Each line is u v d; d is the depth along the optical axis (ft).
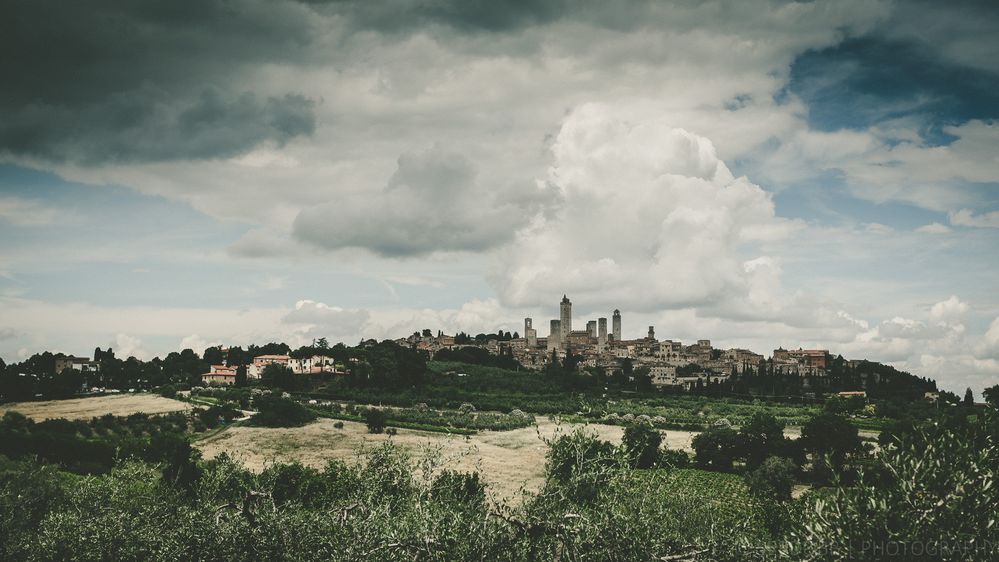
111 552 81.56
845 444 284.00
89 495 101.81
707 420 492.13
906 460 52.65
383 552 64.49
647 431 291.38
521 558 62.08
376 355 620.90
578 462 69.46
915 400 652.89
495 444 360.48
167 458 204.64
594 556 61.36
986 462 52.29
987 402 58.59
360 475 85.51
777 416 529.86
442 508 69.92
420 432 400.88
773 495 152.25
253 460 300.40
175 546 76.43
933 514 50.19
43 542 88.53
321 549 70.13
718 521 69.92
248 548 73.05
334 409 463.83
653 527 64.34
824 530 52.31
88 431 345.31
